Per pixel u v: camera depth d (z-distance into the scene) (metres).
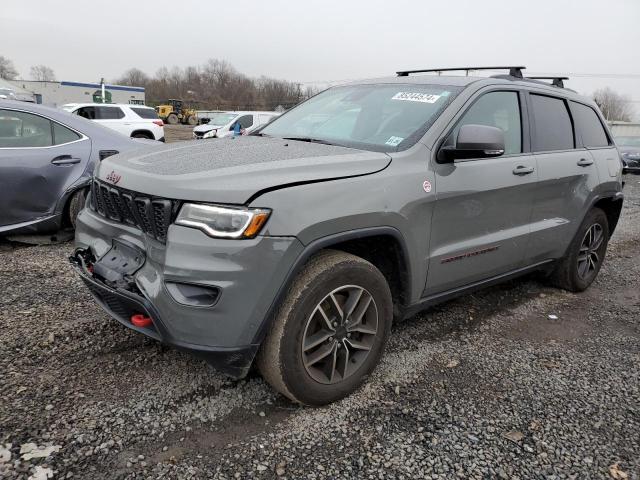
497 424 2.68
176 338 2.37
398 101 3.48
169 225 2.37
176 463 2.26
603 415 2.81
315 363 2.68
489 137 2.90
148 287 2.43
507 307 4.39
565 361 3.44
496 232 3.58
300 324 2.49
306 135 3.53
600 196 4.60
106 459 2.25
